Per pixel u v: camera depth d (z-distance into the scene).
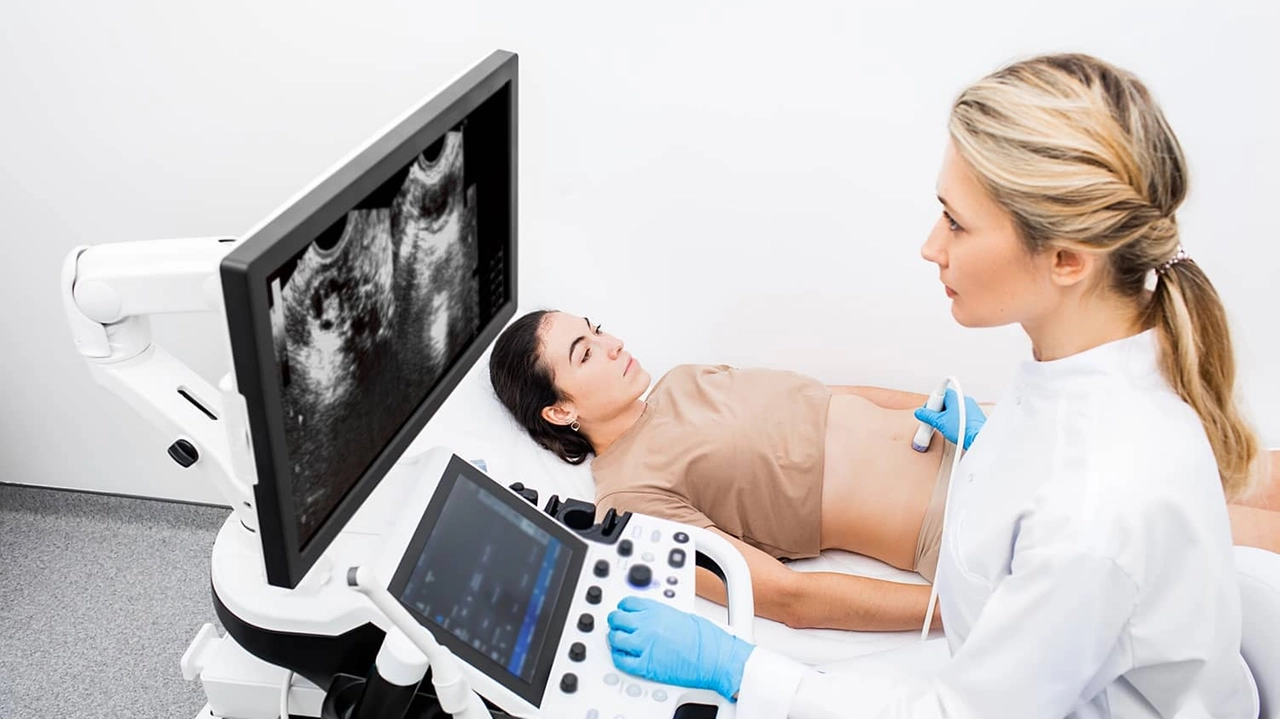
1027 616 0.87
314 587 0.88
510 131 1.02
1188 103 1.53
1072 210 0.82
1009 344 1.72
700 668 0.97
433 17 1.55
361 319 0.81
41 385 1.86
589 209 1.72
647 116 1.62
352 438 0.84
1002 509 0.96
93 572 1.87
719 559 1.13
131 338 0.91
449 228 0.95
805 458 1.52
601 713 0.92
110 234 1.73
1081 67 0.86
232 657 1.00
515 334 1.64
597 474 1.60
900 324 1.75
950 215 0.91
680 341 1.83
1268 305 1.65
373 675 0.86
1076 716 0.97
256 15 1.53
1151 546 0.83
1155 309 0.90
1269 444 1.68
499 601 0.95
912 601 1.40
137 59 1.56
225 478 0.91
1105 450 0.87
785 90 1.57
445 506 0.95
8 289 1.76
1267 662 1.00
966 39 1.50
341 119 1.62
